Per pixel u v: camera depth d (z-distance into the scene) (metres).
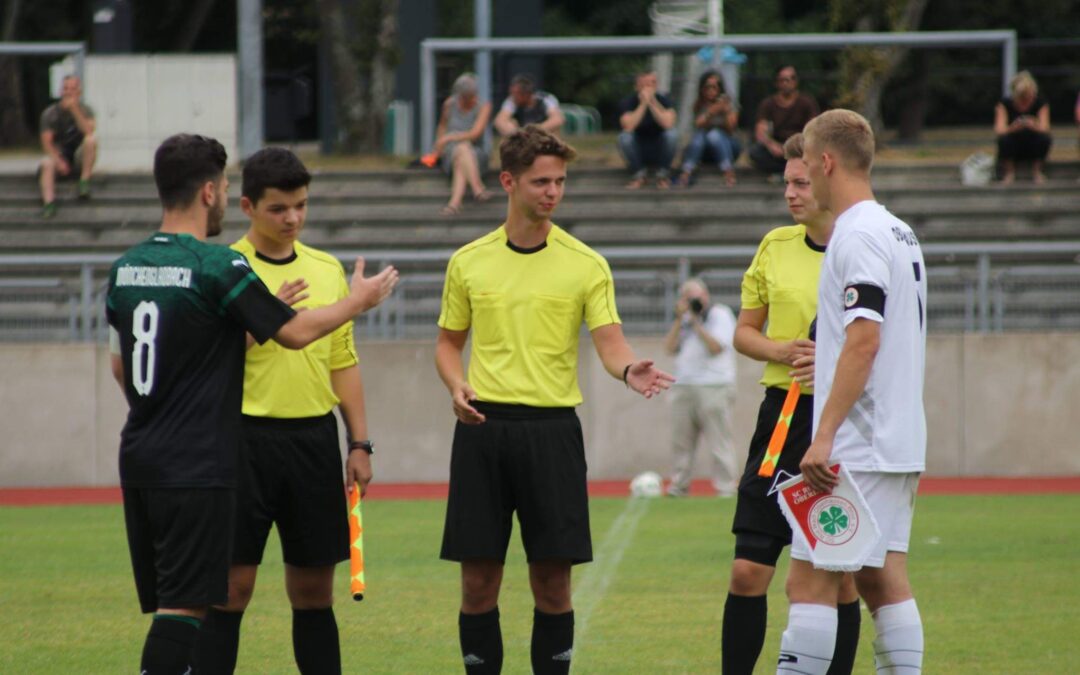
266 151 20.33
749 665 20.81
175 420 17.56
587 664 24.12
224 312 17.69
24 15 131.38
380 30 97.81
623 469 57.91
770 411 21.14
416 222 68.50
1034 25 137.62
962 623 27.20
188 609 17.58
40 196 70.75
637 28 151.50
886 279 17.61
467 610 20.81
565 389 20.58
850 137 18.27
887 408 17.78
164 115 77.25
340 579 33.34
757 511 20.86
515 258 20.58
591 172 72.25
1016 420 57.41
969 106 96.44
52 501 52.41
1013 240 66.38
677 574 33.25
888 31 90.50
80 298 58.94
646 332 57.69
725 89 72.50
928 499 49.44
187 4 131.12
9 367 57.91
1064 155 78.00
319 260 21.05
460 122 70.50
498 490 20.38
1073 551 36.28
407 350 57.72
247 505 19.80
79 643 25.91
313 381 20.14
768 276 21.48
